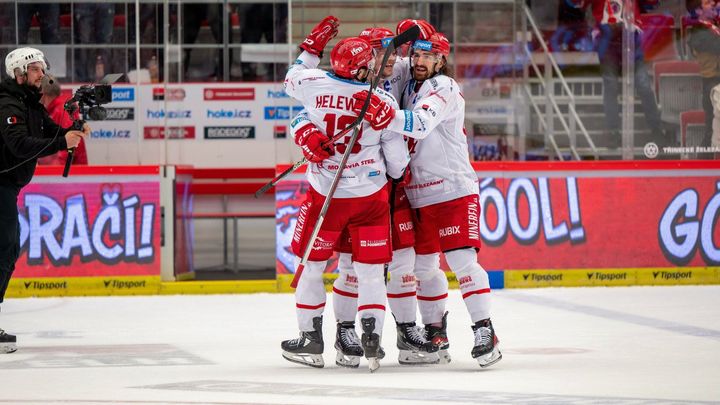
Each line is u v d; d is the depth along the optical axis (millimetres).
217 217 34031
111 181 30156
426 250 18750
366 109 17297
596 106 31281
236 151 34031
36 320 25344
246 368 18141
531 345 20547
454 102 18219
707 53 31266
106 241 30156
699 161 31500
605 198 31312
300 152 31141
